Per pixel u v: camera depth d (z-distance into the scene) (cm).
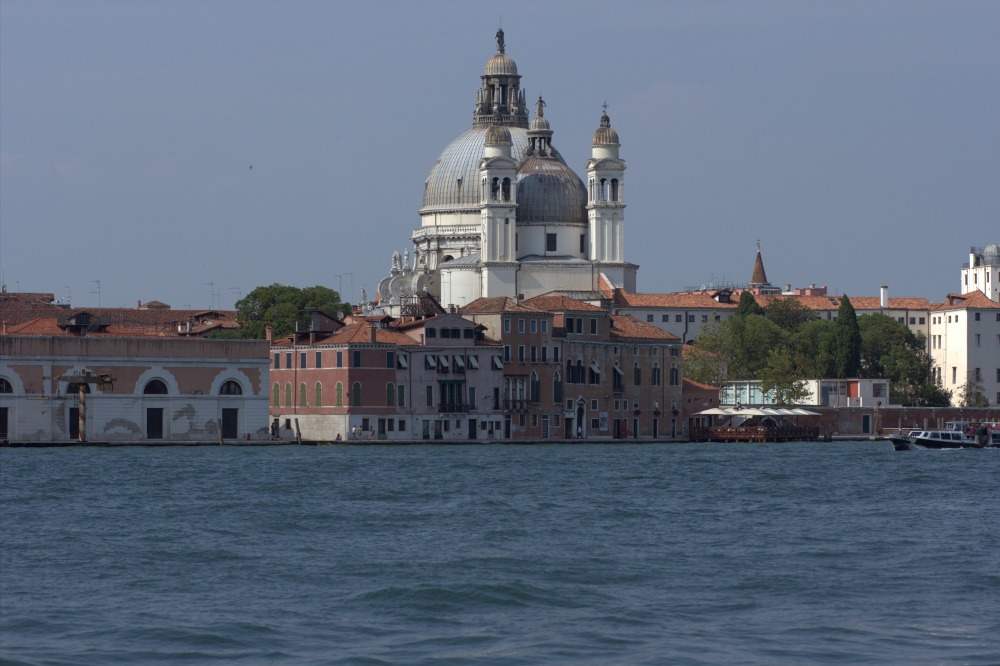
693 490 17862
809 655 8869
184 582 10969
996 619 9825
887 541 13012
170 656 8812
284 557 12044
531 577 11169
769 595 10562
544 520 14475
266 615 9862
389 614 9931
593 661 8731
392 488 17850
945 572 11425
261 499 16362
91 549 12419
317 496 16750
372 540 13025
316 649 9000
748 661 8744
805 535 13412
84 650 8906
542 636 9319
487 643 9144
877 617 9869
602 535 13388
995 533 13562
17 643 9050
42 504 15725
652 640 9212
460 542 12900
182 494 16888
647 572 11400
